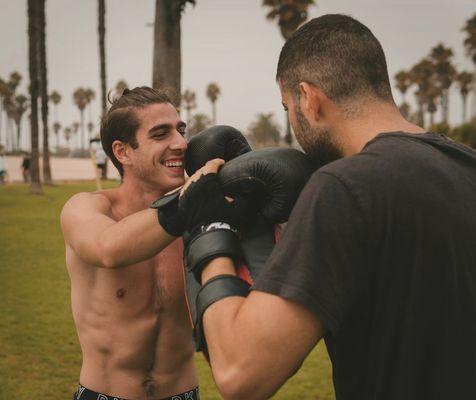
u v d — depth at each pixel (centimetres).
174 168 191
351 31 130
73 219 177
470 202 120
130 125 191
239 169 145
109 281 194
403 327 115
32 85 1808
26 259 818
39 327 519
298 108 136
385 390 118
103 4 2389
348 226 112
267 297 112
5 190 1992
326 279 110
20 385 395
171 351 201
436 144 127
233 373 113
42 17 2220
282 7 2406
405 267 114
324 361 463
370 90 129
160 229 151
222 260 133
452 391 115
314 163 146
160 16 760
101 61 2395
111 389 196
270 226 153
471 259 117
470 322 116
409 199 115
